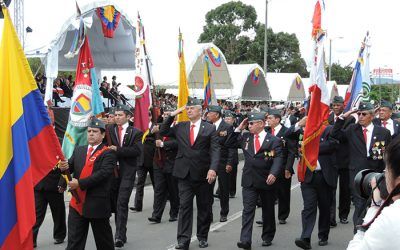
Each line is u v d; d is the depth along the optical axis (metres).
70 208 5.93
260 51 57.25
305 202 7.74
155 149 9.75
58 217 7.88
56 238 7.96
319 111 7.74
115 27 17.12
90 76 9.68
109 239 6.08
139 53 10.96
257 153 7.65
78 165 5.99
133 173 8.16
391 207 2.28
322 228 7.98
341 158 9.50
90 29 18.78
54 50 15.16
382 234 2.22
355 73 12.03
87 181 5.71
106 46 19.64
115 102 21.30
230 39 56.88
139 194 10.66
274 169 7.50
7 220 4.79
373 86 53.28
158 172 9.63
